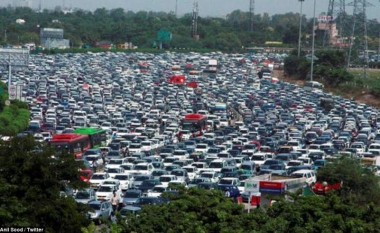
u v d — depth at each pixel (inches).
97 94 7249.0
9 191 2050.9
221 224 1943.9
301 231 1920.5
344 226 1936.5
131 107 6510.8
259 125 5536.4
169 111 6250.0
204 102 6968.5
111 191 3021.7
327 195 2130.9
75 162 2246.6
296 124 5698.8
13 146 2188.7
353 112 6574.8
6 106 5575.8
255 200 2746.1
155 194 2994.6
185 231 1909.4
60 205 2098.9
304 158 3959.2
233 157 4015.8
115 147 4367.6
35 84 7755.9
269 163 3786.9
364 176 3078.2
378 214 2023.9
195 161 3895.2
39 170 2133.4
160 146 4574.3
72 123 5398.6
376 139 5024.6
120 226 1963.6
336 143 4694.9
